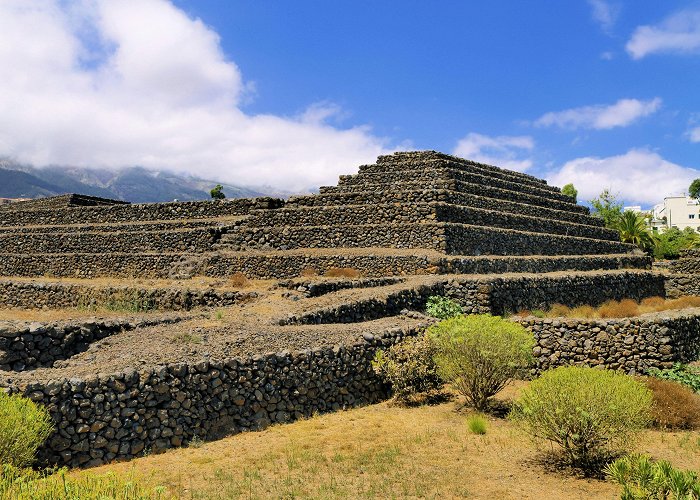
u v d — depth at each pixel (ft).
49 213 163.12
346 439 35.55
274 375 39.73
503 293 74.69
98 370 34.65
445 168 127.54
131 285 91.09
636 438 31.48
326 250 100.73
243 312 60.44
